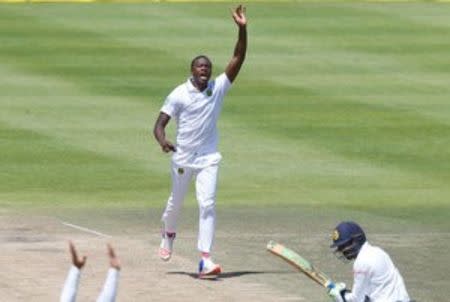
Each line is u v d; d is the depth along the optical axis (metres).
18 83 83.75
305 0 112.38
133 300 40.81
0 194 60.81
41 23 101.12
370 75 88.06
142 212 57.00
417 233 52.94
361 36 99.31
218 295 41.72
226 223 54.78
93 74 86.50
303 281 44.19
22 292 41.56
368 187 63.38
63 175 64.75
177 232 52.84
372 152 70.75
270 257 48.12
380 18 106.06
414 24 104.06
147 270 45.28
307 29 101.31
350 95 82.81
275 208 58.41
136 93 82.06
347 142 72.56
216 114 44.62
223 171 66.19
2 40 95.19
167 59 90.44
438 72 89.31
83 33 97.94
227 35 97.88
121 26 100.56
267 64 90.31
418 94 83.50
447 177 65.81
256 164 67.69
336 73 88.44
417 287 43.69
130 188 62.53
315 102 80.88
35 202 59.06
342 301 33.03
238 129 74.62
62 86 83.31
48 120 75.50
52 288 42.12
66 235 51.44
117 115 76.94
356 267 33.12
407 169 67.44
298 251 49.25
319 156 69.56
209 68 44.34
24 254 47.50
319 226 54.28
